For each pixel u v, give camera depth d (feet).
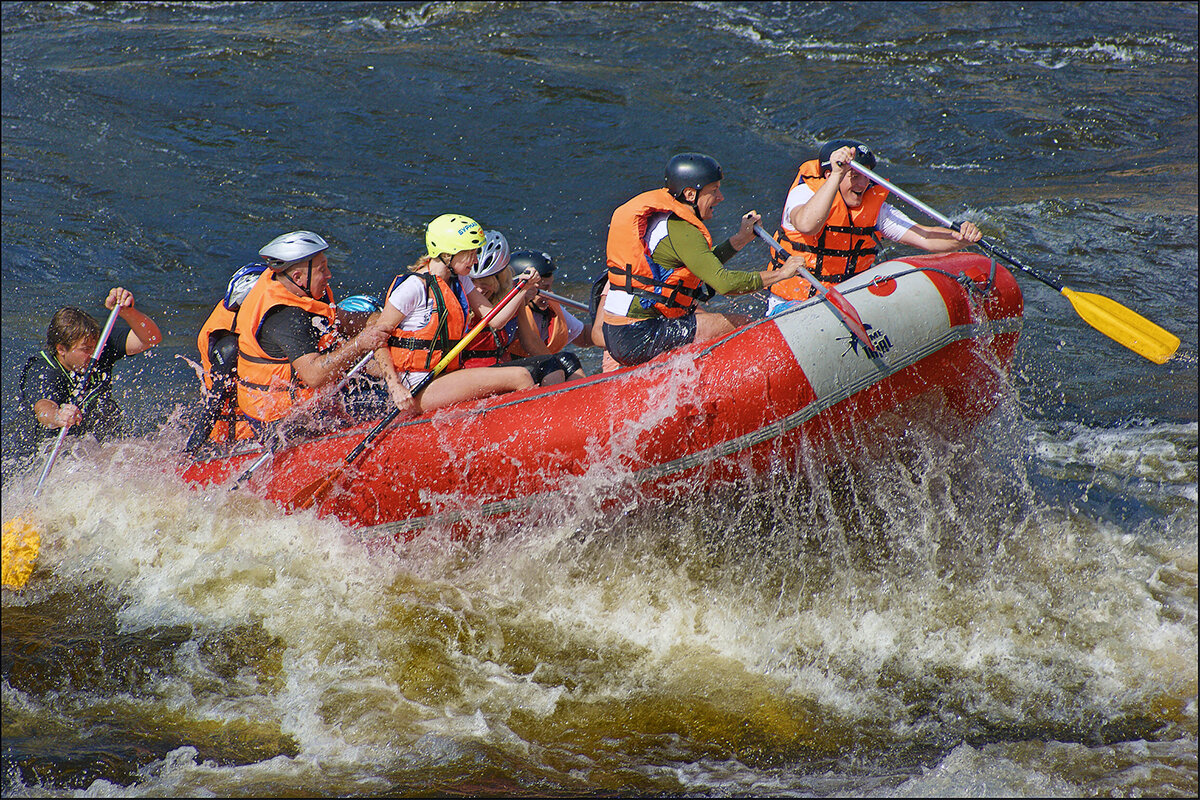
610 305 60.18
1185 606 56.59
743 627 56.34
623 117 150.51
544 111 152.15
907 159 136.36
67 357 67.72
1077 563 60.70
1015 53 175.83
